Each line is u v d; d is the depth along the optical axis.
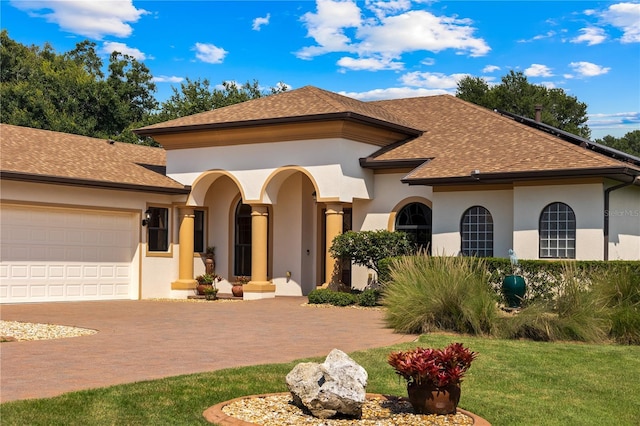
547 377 11.12
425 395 8.59
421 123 27.23
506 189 21.56
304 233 26.06
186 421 8.16
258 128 24.02
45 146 24.86
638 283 15.22
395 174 24.22
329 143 23.14
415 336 14.91
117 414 8.27
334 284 23.30
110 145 28.58
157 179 25.45
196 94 47.00
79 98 47.06
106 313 19.45
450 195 22.41
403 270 16.70
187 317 18.61
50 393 9.13
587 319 14.34
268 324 17.05
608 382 10.94
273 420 8.16
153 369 10.96
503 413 9.18
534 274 18.48
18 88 45.03
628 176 20.36
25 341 13.80
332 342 14.03
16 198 21.39
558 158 20.70
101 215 23.86
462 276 15.56
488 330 14.78
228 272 27.19
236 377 10.19
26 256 21.81
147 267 25.00
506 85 54.97
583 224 19.97
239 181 24.78
